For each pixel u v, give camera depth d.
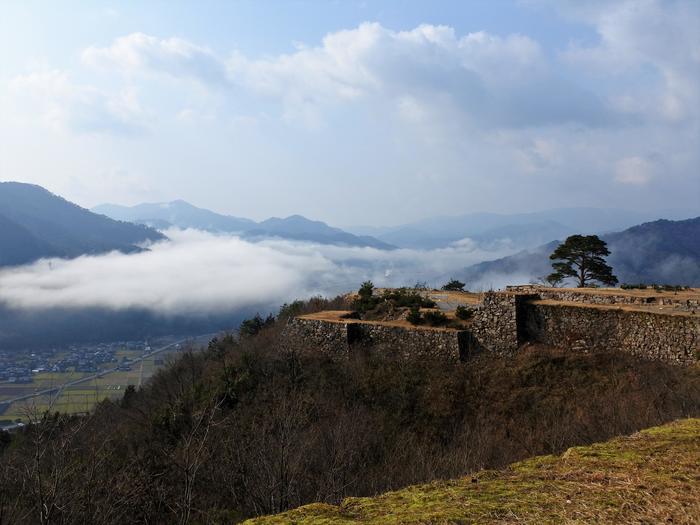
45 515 9.66
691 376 16.25
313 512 5.78
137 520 11.52
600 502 5.54
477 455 13.35
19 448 13.41
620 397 15.98
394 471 13.33
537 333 20.72
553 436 13.70
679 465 6.54
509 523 5.11
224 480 12.23
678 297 20.14
